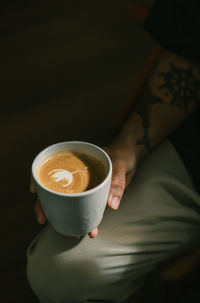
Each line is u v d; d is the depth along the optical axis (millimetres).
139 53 1478
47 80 1335
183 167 633
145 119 674
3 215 933
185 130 649
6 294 801
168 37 697
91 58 1442
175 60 704
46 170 485
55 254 572
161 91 690
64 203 432
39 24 1618
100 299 604
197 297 818
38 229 909
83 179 479
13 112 1209
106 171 482
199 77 691
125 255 583
